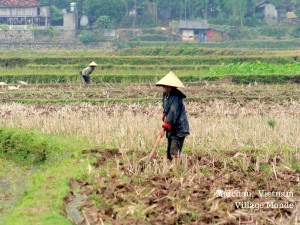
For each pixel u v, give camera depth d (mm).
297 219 33750
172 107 45562
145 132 56375
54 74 139625
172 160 45375
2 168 52594
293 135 59094
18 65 171625
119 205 36844
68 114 71875
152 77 139625
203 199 37594
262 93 107625
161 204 36500
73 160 48625
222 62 180125
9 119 70125
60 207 36188
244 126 64125
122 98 98438
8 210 38156
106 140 55625
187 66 161875
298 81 132250
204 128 60000
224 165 45531
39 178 43031
